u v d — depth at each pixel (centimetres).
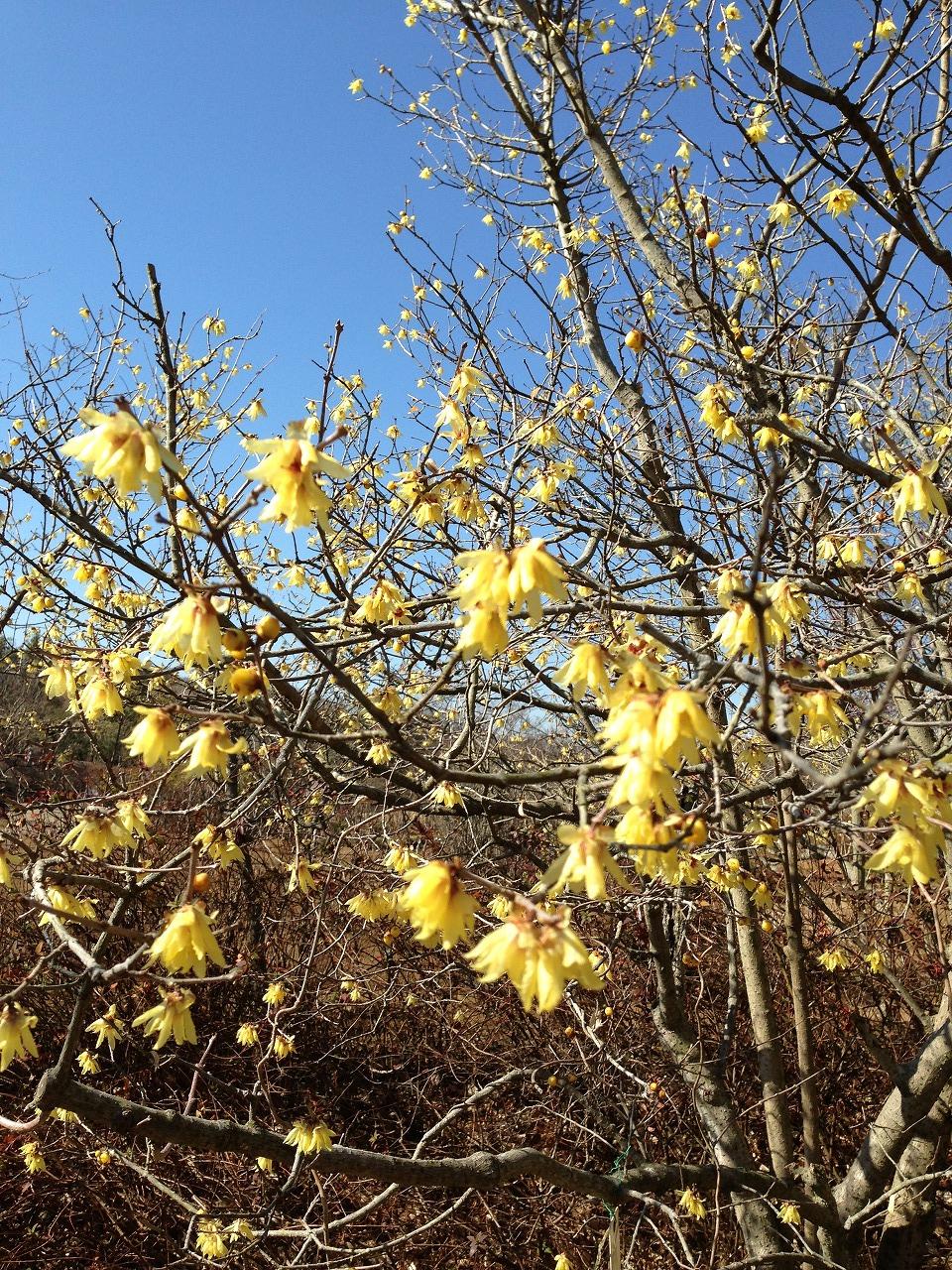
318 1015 631
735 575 263
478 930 503
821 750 362
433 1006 651
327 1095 624
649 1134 575
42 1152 535
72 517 266
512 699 376
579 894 427
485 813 345
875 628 393
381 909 360
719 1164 423
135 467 179
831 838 544
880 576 353
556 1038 616
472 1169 337
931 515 379
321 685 301
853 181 356
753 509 452
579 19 639
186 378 510
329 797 563
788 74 343
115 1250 534
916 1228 435
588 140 604
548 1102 570
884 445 431
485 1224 557
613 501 356
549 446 448
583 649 207
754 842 412
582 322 594
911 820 183
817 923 641
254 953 682
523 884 453
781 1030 625
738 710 185
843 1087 645
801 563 340
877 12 340
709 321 441
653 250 554
